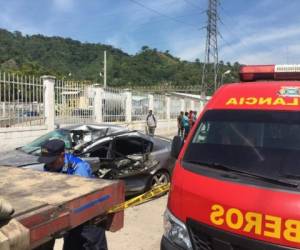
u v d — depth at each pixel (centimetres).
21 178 313
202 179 340
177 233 338
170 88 5719
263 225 291
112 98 1836
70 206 257
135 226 632
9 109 1184
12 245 204
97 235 319
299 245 278
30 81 1255
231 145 372
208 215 317
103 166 714
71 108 1487
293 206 289
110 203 304
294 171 327
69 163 425
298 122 369
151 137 837
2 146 1142
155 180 795
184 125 2108
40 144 768
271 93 407
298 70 439
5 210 209
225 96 428
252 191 310
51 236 241
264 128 375
